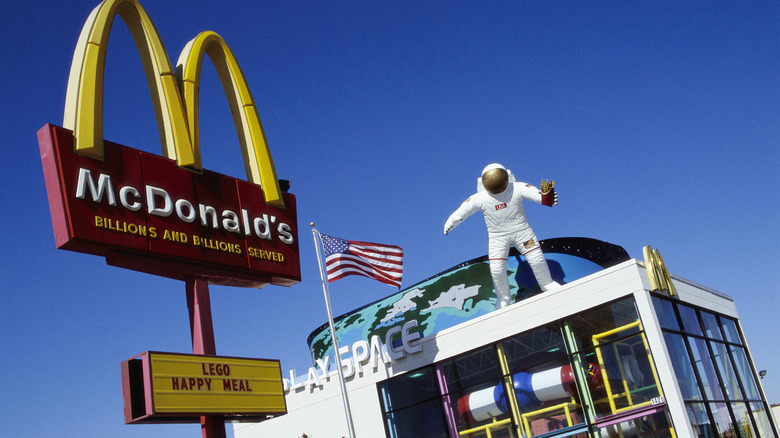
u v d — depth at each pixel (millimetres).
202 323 20203
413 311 33031
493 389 27578
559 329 26641
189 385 18641
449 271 32781
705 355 27719
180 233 20453
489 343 28078
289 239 24156
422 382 29562
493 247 29078
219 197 22250
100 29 19922
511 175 29219
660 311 25766
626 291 25484
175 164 21141
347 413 26922
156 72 21922
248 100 25172
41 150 18453
